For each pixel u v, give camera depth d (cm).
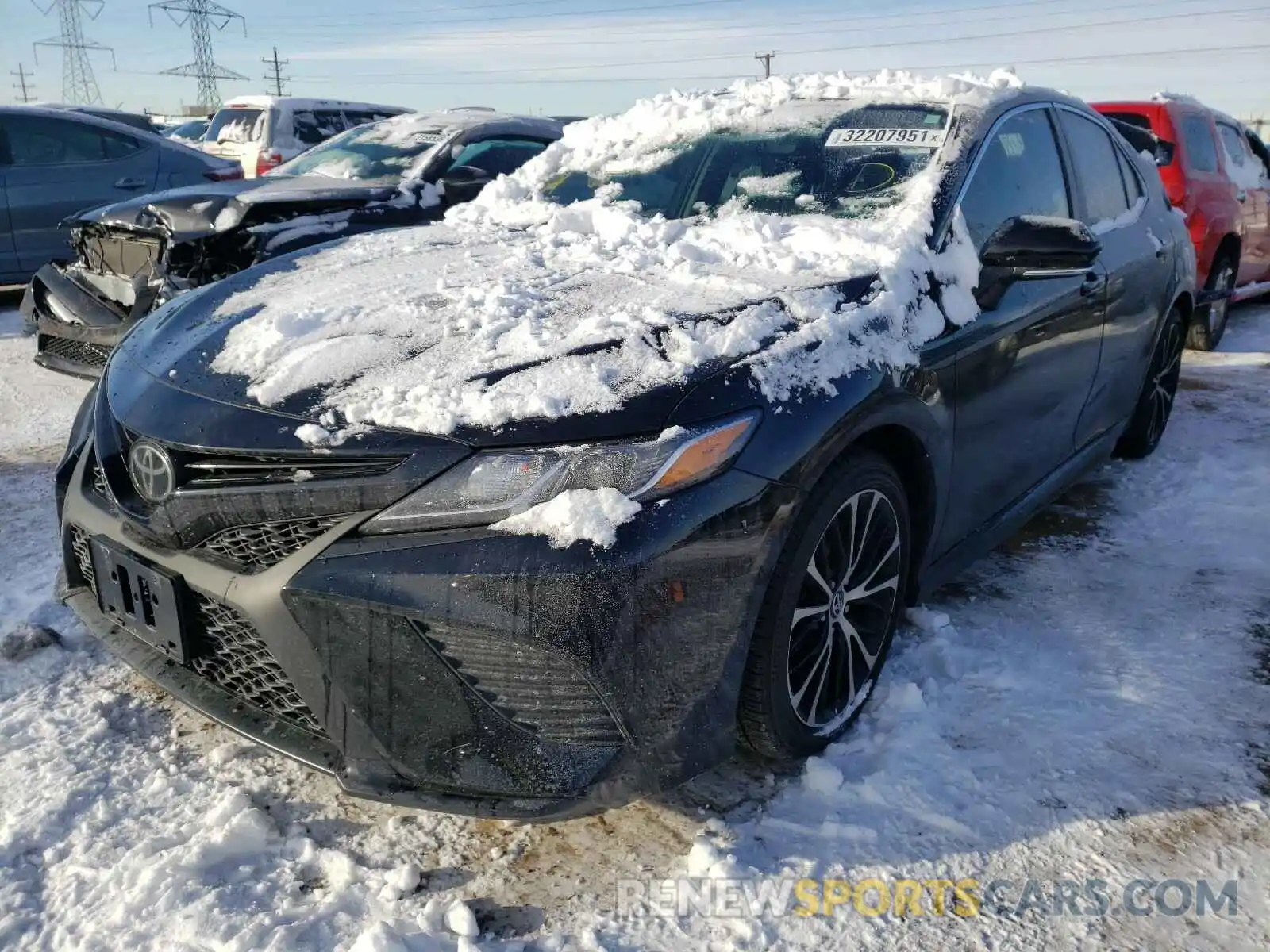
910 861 197
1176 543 358
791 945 177
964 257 268
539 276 255
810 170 306
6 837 196
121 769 220
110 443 217
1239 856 200
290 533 187
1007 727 240
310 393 199
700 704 188
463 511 176
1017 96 327
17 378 556
